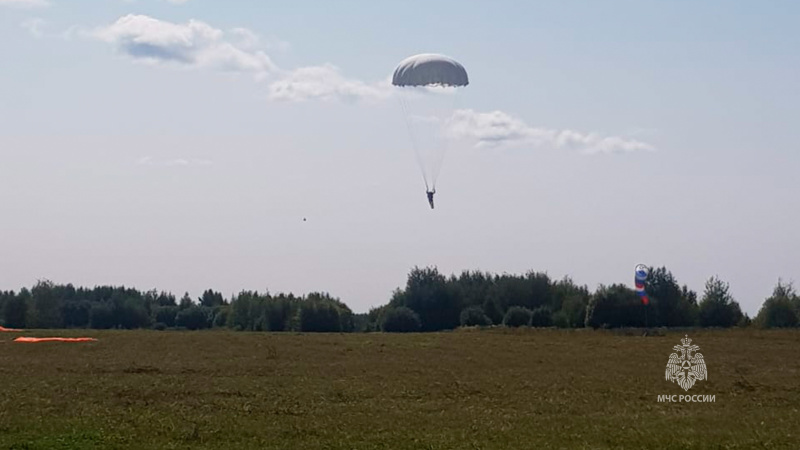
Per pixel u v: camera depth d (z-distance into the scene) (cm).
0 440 2612
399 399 3612
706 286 10312
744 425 2981
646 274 9662
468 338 6969
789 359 5316
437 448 2570
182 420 2983
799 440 2717
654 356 5481
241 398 3575
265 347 5853
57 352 5403
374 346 6031
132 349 5644
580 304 10200
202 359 5078
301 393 3738
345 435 2755
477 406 3431
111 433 2733
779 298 10025
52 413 3103
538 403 3525
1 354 5256
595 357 5397
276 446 2595
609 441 2689
